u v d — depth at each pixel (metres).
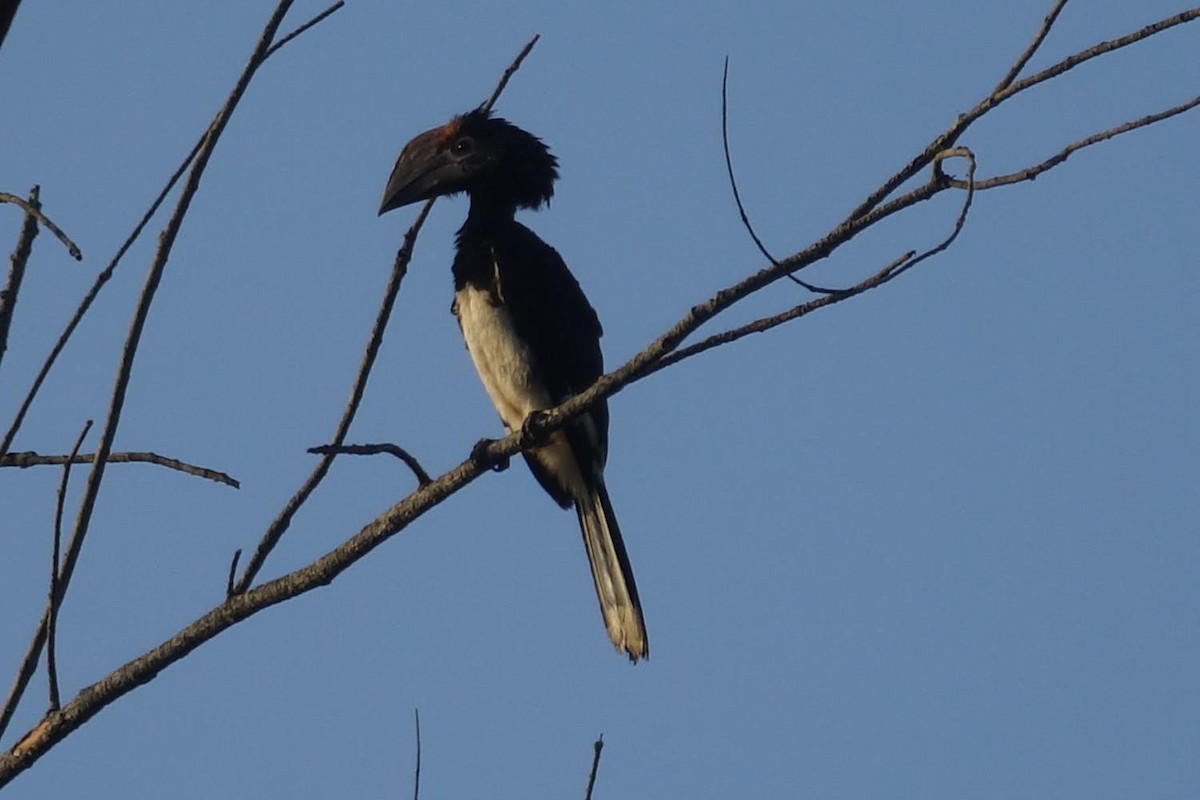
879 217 6.84
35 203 6.96
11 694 6.98
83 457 7.36
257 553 7.81
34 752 7.34
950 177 6.71
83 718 7.41
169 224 6.53
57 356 6.75
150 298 6.61
